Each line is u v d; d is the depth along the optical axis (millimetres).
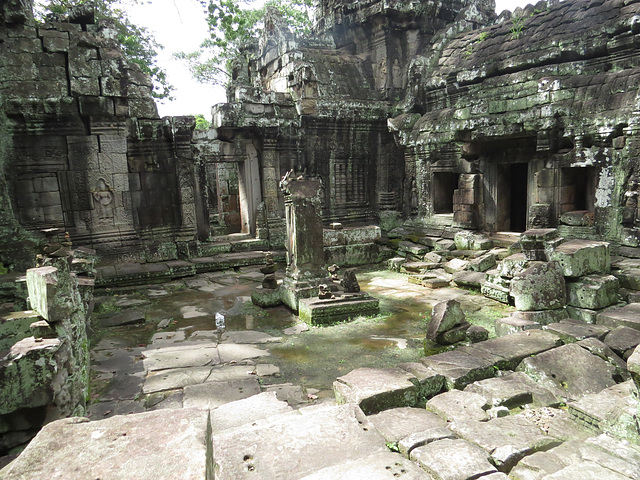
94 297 9258
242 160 13672
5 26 10016
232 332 7152
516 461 3238
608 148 8383
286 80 14289
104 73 10828
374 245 12359
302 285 8102
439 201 12984
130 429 1961
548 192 9547
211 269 12039
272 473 2984
